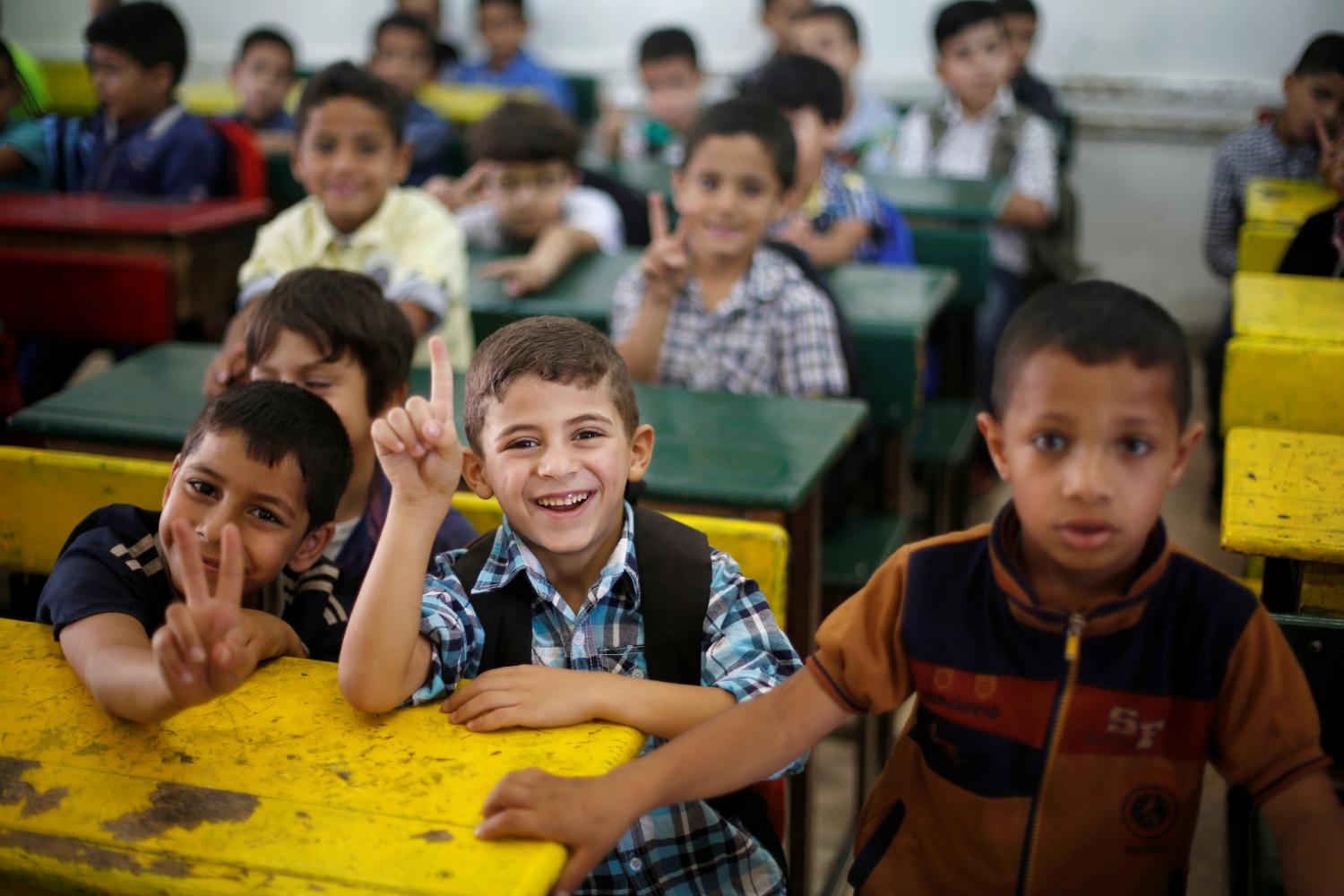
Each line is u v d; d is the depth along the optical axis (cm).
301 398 134
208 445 127
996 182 373
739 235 237
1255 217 292
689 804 126
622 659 125
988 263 325
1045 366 95
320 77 262
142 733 106
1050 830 106
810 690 109
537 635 125
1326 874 95
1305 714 100
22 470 163
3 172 364
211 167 366
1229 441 164
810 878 198
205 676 99
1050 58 569
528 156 317
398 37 523
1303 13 541
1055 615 102
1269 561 157
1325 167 266
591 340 123
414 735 107
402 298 253
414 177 469
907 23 592
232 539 99
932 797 111
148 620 124
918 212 347
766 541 149
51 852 92
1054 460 95
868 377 248
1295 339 191
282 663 118
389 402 171
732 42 623
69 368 328
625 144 529
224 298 324
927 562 108
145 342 308
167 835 94
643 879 127
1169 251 576
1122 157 571
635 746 108
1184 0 550
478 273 275
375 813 97
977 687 105
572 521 119
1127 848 105
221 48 668
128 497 161
